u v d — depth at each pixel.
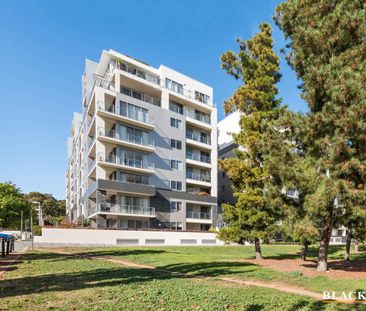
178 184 45.97
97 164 37.38
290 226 14.49
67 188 82.25
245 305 7.58
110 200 40.12
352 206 12.42
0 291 8.77
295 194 15.59
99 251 24.88
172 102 49.19
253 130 19.61
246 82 20.84
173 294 8.50
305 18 14.06
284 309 7.33
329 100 13.40
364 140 12.37
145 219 41.03
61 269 13.73
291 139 14.51
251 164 19.72
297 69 14.97
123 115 40.28
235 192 20.08
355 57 12.98
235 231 19.94
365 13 12.99
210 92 54.56
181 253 24.69
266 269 14.80
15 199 53.94
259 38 20.52
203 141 52.31
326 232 14.26
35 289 9.05
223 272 13.84
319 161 13.02
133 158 41.00
